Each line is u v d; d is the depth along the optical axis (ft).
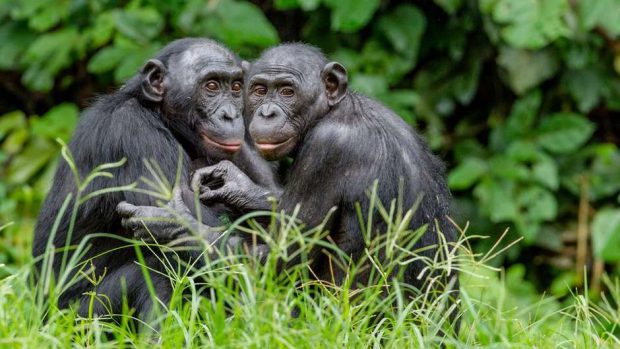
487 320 30.42
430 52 58.54
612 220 54.19
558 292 56.08
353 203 33.06
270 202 34.50
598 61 57.00
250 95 35.70
